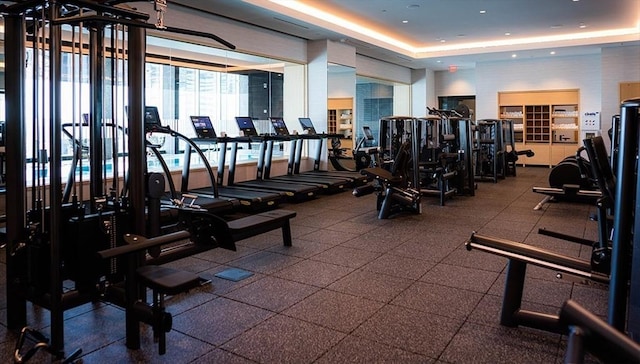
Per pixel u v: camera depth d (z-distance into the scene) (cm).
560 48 1116
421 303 309
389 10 830
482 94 1354
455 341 254
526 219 593
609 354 95
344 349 245
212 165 789
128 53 259
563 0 772
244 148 899
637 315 175
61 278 245
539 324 258
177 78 797
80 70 270
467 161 788
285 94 970
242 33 807
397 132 748
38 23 269
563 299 316
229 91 874
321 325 276
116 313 295
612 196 276
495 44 1159
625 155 180
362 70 1193
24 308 270
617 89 1126
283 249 447
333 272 376
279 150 971
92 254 249
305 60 973
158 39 701
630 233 184
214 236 370
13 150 261
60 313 237
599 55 1204
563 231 526
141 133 264
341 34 913
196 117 693
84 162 573
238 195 642
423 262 402
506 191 845
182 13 699
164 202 552
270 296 323
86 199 504
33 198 270
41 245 253
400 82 1395
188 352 242
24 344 252
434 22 927
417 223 569
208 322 280
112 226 255
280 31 883
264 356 238
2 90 533
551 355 238
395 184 603
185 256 357
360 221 582
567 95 1254
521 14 866
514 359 234
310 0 764
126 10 251
